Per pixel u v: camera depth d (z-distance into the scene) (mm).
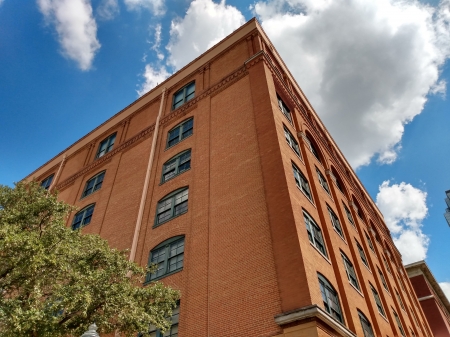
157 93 30922
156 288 12953
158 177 22938
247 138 19453
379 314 20375
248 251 14875
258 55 23578
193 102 25734
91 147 33625
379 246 32562
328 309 14352
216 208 17625
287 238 14133
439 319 42000
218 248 15992
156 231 19516
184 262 16781
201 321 14195
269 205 15680
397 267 37500
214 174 19328
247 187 17188
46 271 10875
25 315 9195
